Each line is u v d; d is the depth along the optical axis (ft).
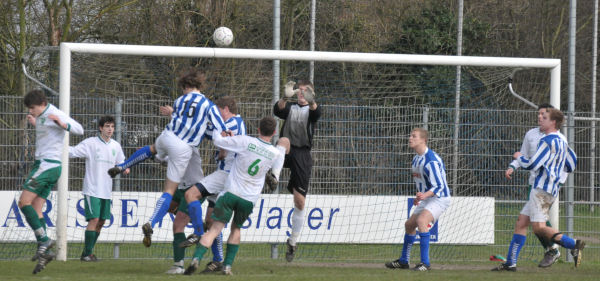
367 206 118.93
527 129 122.62
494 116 122.31
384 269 100.22
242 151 83.41
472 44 266.77
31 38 208.95
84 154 103.55
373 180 120.06
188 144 87.97
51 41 202.69
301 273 90.53
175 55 110.83
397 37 258.16
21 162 111.34
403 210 119.75
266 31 232.94
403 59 115.24
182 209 90.43
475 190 122.42
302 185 100.89
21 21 197.16
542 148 96.37
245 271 92.12
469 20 264.31
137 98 120.67
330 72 154.30
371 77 153.69
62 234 105.40
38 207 90.84
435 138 121.90
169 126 88.79
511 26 284.41
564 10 271.49
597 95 261.24
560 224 121.60
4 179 111.04
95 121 112.98
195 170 93.35
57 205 106.32
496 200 122.62
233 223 85.87
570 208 121.19
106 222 112.57
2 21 201.36
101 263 101.91
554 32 274.36
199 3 217.97
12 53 210.38
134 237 113.50
